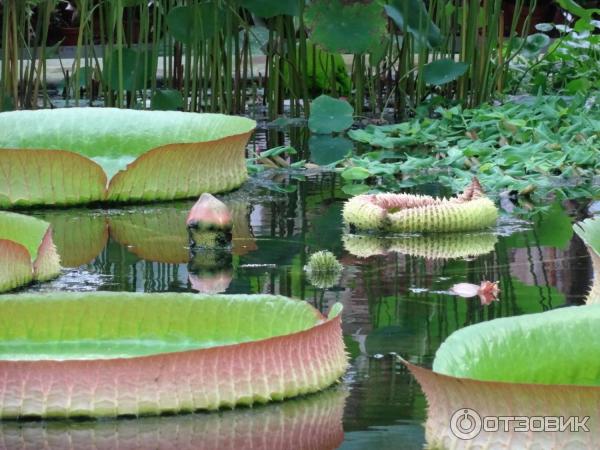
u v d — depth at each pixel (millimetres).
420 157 6316
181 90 8023
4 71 7086
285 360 2574
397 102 7922
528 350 2275
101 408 2465
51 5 7383
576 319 2312
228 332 2770
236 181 5484
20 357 2641
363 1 7426
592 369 2271
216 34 7383
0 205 4973
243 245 4285
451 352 2260
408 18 7738
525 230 4500
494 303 3402
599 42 8797
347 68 9484
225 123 5750
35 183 4996
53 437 2365
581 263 3906
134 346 2729
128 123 5719
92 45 7902
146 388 2473
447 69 7598
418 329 3137
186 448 2316
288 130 7367
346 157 6195
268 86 7902
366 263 3953
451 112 7055
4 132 5578
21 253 3646
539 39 8734
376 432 2383
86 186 5051
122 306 2779
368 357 2883
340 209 4984
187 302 2775
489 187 5426
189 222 4254
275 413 2496
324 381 2641
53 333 2771
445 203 4590
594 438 2041
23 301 2770
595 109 7301
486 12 7812
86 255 4148
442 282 3674
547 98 7480
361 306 3387
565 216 4777
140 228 4625
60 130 5652
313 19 7418
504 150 6055
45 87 7457
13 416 2465
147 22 7344
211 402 2504
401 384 2672
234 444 2338
